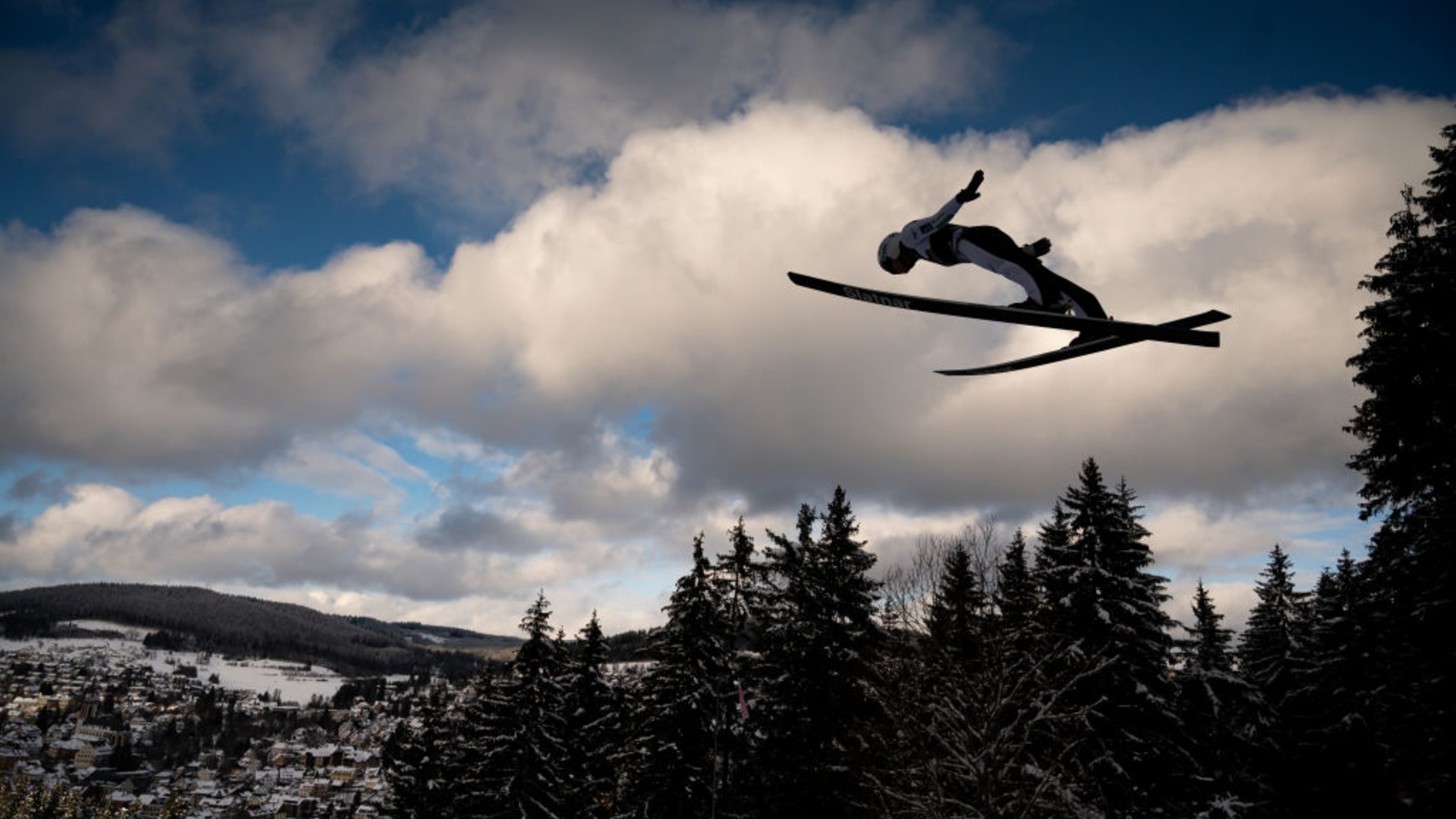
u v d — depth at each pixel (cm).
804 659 2194
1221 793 2069
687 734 2409
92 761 17138
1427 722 1625
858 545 2312
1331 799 2528
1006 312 528
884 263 579
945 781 1533
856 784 1989
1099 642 1969
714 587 2564
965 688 1594
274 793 14825
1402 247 1644
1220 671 2380
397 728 3944
